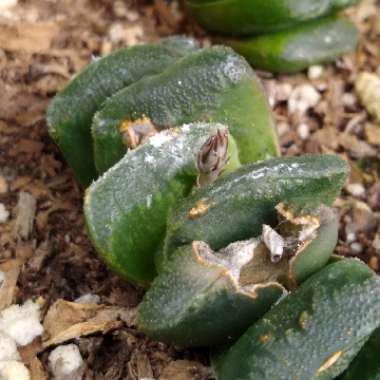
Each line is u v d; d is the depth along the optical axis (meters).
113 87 0.15
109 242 0.13
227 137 0.13
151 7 0.20
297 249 0.12
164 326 0.12
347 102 0.19
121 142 0.14
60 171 0.16
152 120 0.14
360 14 0.20
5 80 0.18
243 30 0.18
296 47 0.18
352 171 0.18
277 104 0.18
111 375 0.14
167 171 0.13
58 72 0.18
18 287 0.15
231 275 0.12
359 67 0.19
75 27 0.19
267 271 0.12
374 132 0.18
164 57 0.15
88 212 0.13
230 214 0.12
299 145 0.18
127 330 0.14
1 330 0.14
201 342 0.13
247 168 0.13
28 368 0.14
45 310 0.14
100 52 0.18
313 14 0.17
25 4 0.19
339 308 0.12
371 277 0.12
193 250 0.12
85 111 0.15
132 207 0.13
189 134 0.13
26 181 0.16
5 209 0.16
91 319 0.14
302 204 0.12
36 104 0.17
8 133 0.17
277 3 0.17
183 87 0.14
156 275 0.14
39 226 0.16
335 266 0.12
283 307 0.12
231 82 0.14
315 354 0.11
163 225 0.13
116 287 0.15
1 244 0.15
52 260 0.15
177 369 0.14
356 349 0.12
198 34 0.19
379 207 0.17
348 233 0.17
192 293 0.12
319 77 0.19
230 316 0.12
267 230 0.12
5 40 0.18
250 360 0.12
